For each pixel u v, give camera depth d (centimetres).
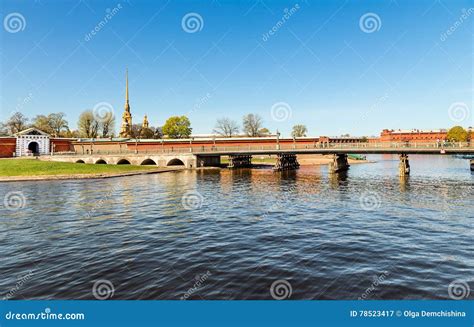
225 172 6450
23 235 1723
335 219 2108
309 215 2241
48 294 1032
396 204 2700
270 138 8250
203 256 1362
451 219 2102
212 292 1028
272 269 1209
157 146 8975
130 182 4531
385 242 1569
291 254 1385
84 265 1265
